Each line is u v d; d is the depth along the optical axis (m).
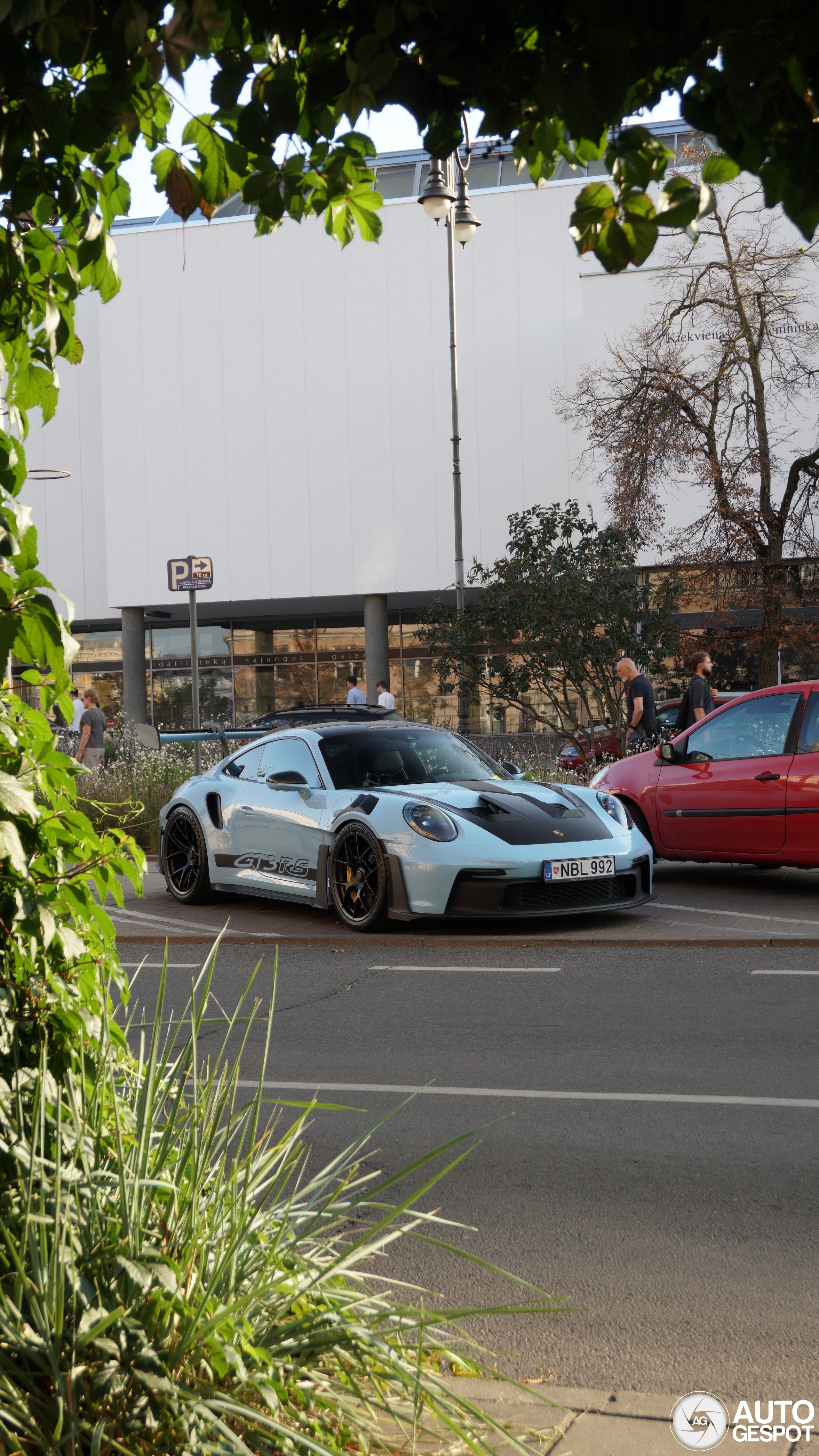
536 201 30.39
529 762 17.02
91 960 2.55
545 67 1.68
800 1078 4.86
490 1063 5.25
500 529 30.77
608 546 16.50
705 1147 4.12
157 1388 1.86
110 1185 2.27
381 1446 2.14
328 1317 2.15
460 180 19.39
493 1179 3.89
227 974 7.37
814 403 25.58
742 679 27.06
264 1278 2.21
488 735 30.84
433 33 1.80
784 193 1.75
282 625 36.53
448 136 2.01
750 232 24.02
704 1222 3.48
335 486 31.98
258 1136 4.31
